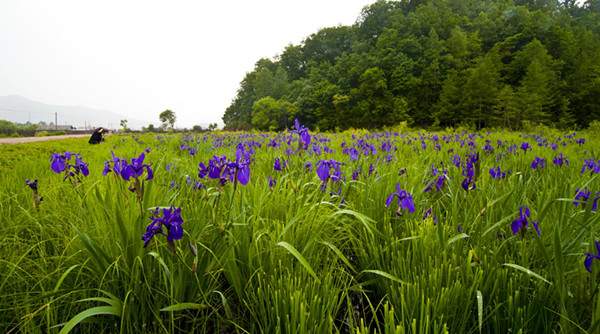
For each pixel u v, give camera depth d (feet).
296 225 7.63
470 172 8.58
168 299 5.96
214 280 6.73
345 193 10.30
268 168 14.15
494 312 5.39
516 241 7.02
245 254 6.84
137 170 6.18
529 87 148.36
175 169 13.61
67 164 9.22
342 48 382.01
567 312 5.27
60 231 7.78
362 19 394.11
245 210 7.84
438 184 9.57
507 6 317.01
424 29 285.43
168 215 5.37
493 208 8.41
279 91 319.06
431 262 6.37
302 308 4.90
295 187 9.07
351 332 5.32
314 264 6.97
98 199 7.11
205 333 6.00
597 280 5.81
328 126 219.41
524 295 5.73
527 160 17.13
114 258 6.27
